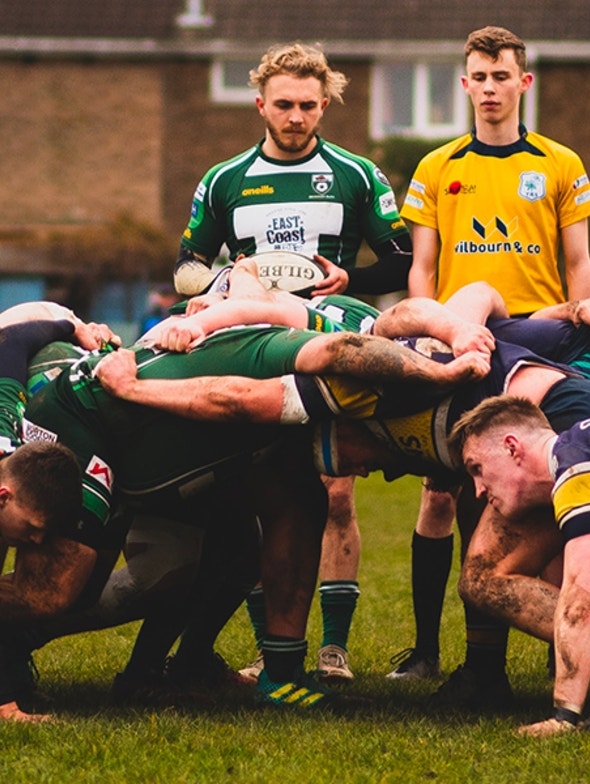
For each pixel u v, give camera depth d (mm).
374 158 90750
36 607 17438
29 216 104000
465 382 17422
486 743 16469
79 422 17828
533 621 17250
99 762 15703
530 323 19406
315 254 22781
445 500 22109
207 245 24203
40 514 16797
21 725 17156
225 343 17781
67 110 103875
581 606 16375
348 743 16453
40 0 104312
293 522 18938
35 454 16906
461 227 24203
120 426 17797
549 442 16859
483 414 17078
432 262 24609
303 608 19062
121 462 17969
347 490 22016
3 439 17609
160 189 103938
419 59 101875
